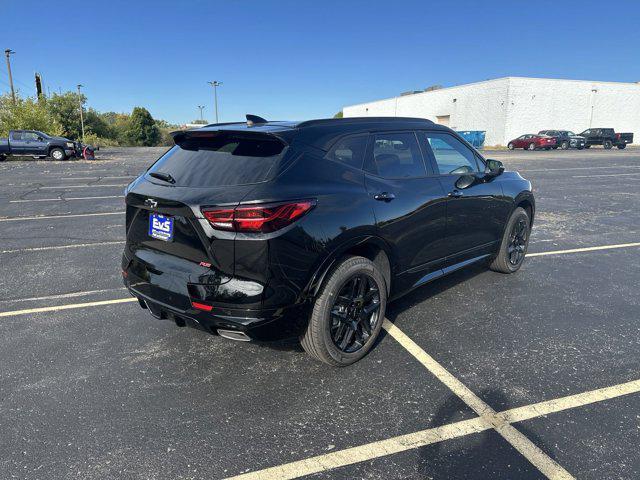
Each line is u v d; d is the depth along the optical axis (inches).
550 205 392.5
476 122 1768.0
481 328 147.4
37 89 1747.0
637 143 1815.9
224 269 103.0
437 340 139.3
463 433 96.5
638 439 94.0
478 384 115.0
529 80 1614.2
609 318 155.5
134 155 1279.5
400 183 135.1
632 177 615.8
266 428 98.7
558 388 113.1
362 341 126.6
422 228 140.9
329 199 111.8
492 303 168.4
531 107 1633.9
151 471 86.3
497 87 1644.9
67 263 220.2
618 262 222.2
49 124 1521.9
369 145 131.2
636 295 177.2
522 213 195.2
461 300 171.5
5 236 275.9
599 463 87.2
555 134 1486.2
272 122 128.3
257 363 126.6
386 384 115.5
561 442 93.3
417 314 158.7
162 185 115.7
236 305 102.5
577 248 249.1
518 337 141.1
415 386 114.4
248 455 90.6
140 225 121.3
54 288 186.1
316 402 108.1
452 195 151.3
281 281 103.2
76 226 305.4
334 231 111.3
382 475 84.9
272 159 109.5
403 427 98.7
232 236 100.7
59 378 119.1
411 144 144.7
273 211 100.3
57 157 994.1
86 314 160.2
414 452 91.0
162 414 103.8
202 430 98.2
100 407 106.5
